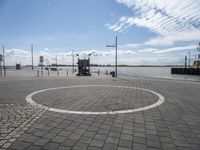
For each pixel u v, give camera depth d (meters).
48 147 4.12
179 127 5.58
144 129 5.37
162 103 8.90
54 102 8.77
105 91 12.54
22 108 7.52
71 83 17.73
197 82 20.03
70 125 5.57
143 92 12.31
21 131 5.02
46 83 17.50
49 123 5.72
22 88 13.72
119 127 5.49
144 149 4.14
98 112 7.09
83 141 4.48
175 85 16.89
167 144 4.42
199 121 6.17
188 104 8.72
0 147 4.07
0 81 19.19
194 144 4.44
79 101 9.09
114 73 31.31
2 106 7.85
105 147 4.19
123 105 8.36
